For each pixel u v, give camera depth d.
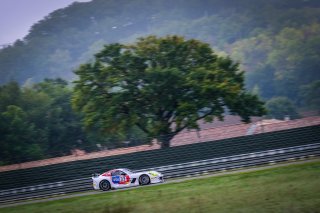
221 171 62.38
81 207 38.81
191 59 86.38
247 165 62.88
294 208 25.98
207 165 63.00
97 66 84.44
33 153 113.50
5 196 62.62
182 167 63.25
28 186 62.75
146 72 80.06
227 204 29.84
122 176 56.25
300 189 32.50
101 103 83.00
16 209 46.31
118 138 119.81
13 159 113.19
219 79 82.12
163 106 81.56
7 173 67.44
